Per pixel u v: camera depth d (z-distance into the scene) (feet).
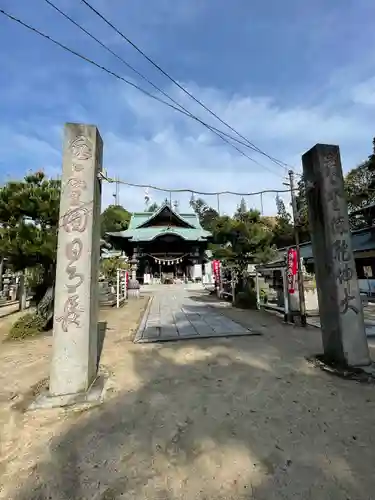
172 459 8.32
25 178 25.84
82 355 12.83
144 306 46.85
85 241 13.47
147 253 108.27
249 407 11.35
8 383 14.71
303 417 10.41
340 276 15.31
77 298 13.07
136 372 15.64
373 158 60.59
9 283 51.96
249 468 7.84
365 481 7.22
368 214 53.98
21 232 23.22
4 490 7.29
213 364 16.71
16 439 9.53
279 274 35.73
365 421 10.01
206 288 83.61
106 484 7.39
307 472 7.61
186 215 125.49
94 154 14.21
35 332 25.16
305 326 26.71
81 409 11.44
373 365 14.84
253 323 29.19
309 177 17.24
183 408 11.43
